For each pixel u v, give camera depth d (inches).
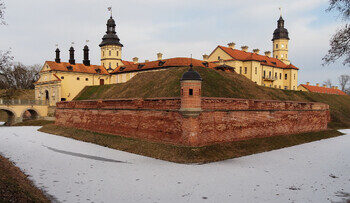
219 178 662.5
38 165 790.5
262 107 1141.7
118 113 1221.1
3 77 1296.8
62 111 1729.8
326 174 714.2
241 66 2783.0
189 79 869.8
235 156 911.7
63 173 705.0
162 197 534.6
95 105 1393.9
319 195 557.9
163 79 1696.6
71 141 1284.4
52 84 2519.7
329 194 564.4
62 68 2564.0
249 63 2743.6
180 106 912.9
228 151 932.6
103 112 1326.3
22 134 1573.6
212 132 947.3
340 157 928.3
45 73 2610.7
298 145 1175.0
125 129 1170.0
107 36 3115.2
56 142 1248.2
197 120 896.3
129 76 2731.3
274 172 725.3
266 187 600.7
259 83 2819.9
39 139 1353.3
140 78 1942.7
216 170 737.6
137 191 567.8
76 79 2632.9
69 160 858.8
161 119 996.6
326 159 894.4
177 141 924.6
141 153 949.8
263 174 703.7
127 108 1162.0
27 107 2361.0
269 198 535.5
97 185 606.2
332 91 3634.4
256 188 593.0
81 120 1514.5
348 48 667.4
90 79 2746.1
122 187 593.0
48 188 584.7
